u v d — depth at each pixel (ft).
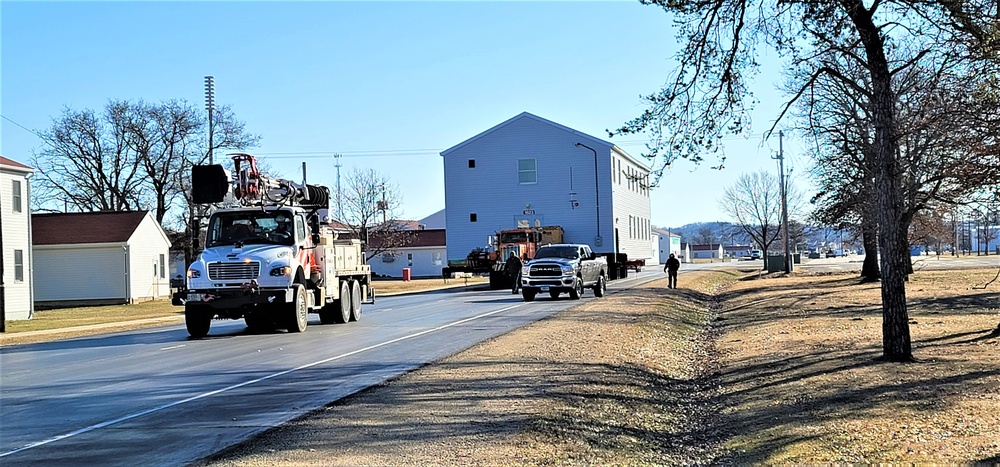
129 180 205.77
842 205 121.70
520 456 26.50
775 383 41.37
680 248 456.45
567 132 188.65
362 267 89.51
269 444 27.96
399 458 26.08
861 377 40.27
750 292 125.18
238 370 47.24
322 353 54.65
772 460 27.37
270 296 69.97
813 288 121.80
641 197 233.14
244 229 73.15
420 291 159.43
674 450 30.99
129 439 29.50
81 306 160.86
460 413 32.73
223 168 73.51
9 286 131.23
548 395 36.70
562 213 188.85
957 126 46.01
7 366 54.65
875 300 90.33
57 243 166.09
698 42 46.29
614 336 62.13
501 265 151.94
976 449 26.71
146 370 48.83
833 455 27.17
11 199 133.80
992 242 475.72
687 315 89.66
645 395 40.63
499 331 66.28
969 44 41.50
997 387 35.94
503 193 191.31
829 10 43.37
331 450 27.07
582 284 109.29
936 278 130.00
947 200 59.98
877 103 44.24
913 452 26.76
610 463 27.43
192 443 28.66
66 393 40.70
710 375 48.32
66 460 26.66
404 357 50.90
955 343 50.90
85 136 201.57
